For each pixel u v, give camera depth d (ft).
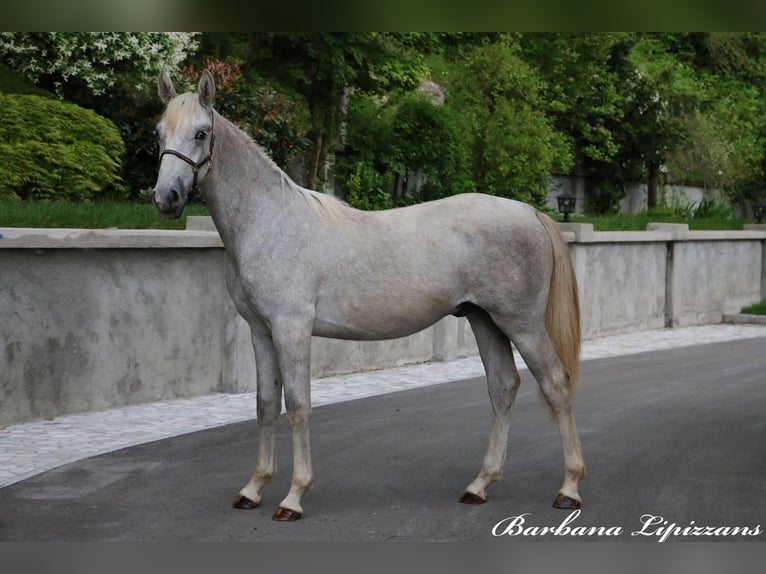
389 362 41.65
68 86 51.83
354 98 71.67
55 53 48.70
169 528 19.26
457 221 20.40
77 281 30.60
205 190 19.88
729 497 21.45
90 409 31.22
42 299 29.66
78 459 24.88
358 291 20.01
